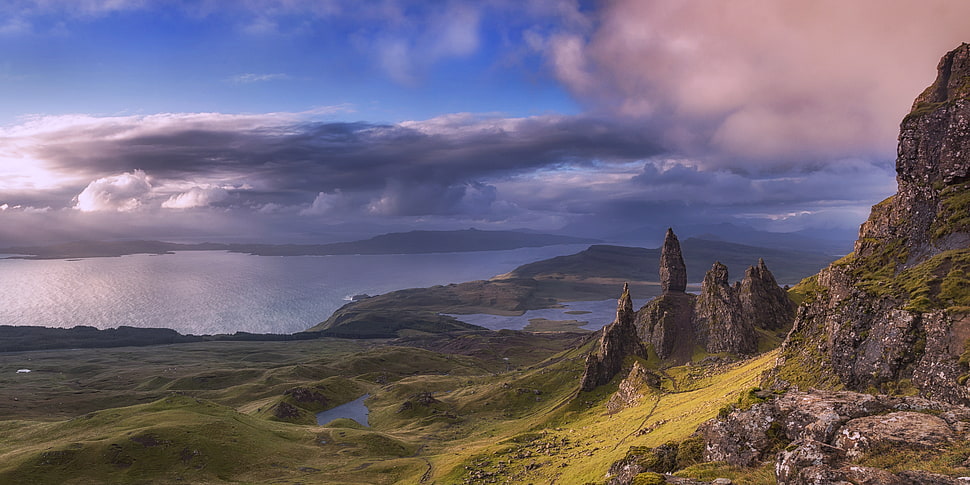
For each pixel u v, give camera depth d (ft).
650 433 414.21
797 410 151.53
